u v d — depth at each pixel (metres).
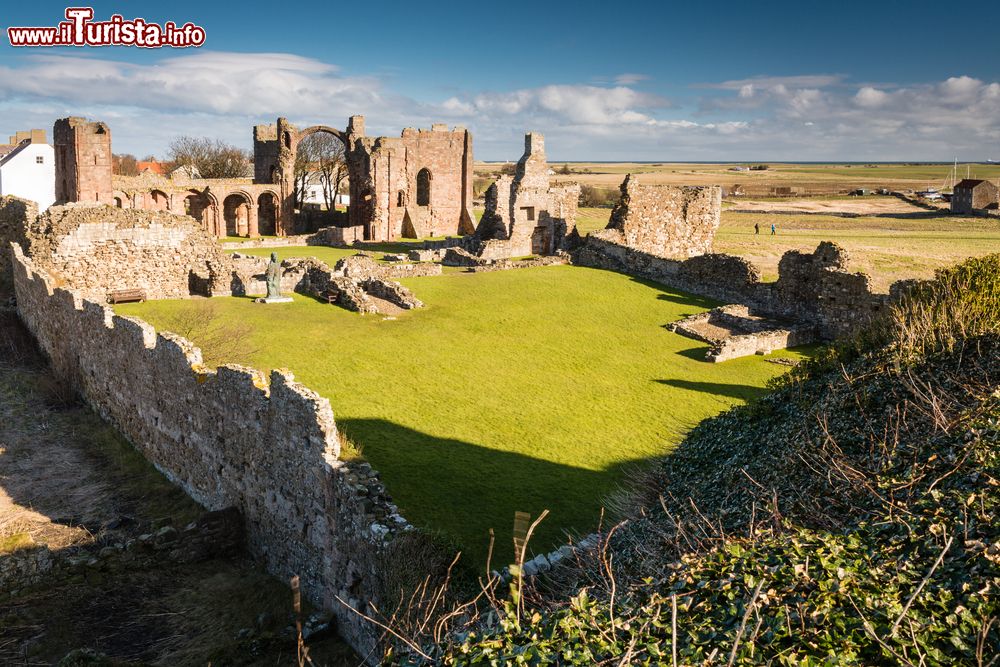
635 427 22.92
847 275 35.34
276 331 30.86
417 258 53.09
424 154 80.75
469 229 84.81
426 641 10.11
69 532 17.33
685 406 25.12
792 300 38.12
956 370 12.90
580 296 40.47
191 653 13.35
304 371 26.17
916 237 78.56
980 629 6.12
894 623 6.29
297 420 14.95
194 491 19.45
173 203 71.88
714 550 8.25
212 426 18.20
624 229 50.66
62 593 14.97
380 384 25.42
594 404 24.92
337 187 100.00
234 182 75.12
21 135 88.50
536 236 54.91
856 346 16.80
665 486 15.48
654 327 35.75
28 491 19.52
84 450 22.39
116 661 12.55
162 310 32.53
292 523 15.45
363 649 12.98
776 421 15.11
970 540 7.46
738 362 31.06
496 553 14.98
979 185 109.88
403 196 78.44
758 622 6.25
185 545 16.72
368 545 12.97
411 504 16.97
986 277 17.45
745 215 108.81
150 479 20.64
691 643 6.62
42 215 34.19
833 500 10.45
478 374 27.42
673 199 52.16
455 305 37.50
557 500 17.64
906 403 11.62
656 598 7.39
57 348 27.30
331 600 14.22
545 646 6.84
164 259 36.19
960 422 10.38
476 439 21.17
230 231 81.69
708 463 15.27
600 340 33.16
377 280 38.69
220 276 36.78
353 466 14.30
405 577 12.13
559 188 55.44
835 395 13.81
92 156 65.75
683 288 43.69
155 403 20.88
